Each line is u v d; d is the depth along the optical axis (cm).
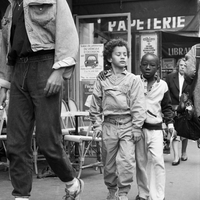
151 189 453
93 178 594
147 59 464
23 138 361
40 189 521
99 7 1010
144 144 460
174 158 723
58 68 340
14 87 362
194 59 416
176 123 484
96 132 447
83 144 574
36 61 350
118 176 435
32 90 352
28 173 364
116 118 439
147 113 455
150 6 1068
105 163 450
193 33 1077
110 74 448
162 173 451
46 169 605
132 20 1076
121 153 434
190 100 453
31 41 342
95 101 452
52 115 351
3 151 712
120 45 440
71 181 385
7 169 647
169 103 485
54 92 344
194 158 793
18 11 355
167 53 1107
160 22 1070
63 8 345
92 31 986
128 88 436
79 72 959
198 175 630
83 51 955
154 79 473
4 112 604
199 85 414
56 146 357
